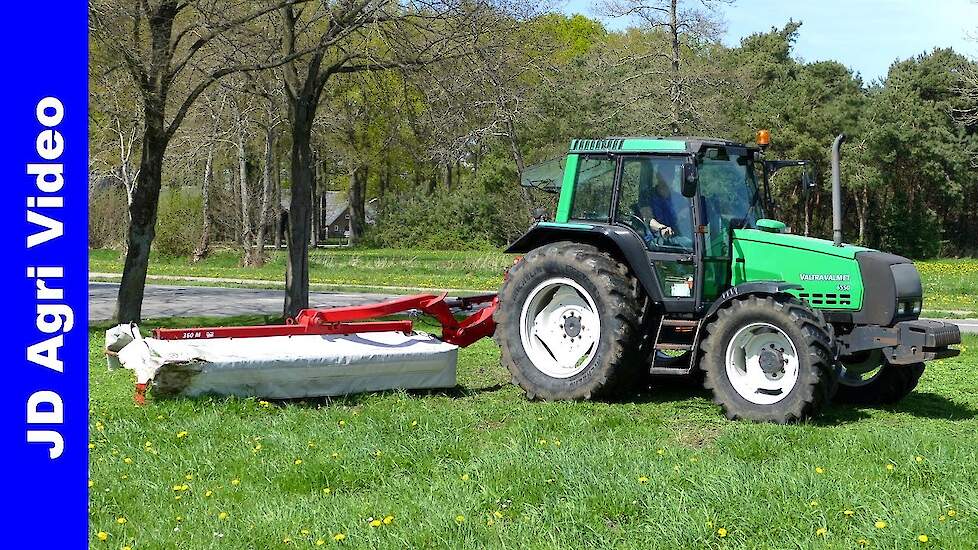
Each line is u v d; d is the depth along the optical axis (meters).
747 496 6.27
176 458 7.36
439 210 56.34
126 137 34.72
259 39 15.34
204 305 23.42
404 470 7.14
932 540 5.62
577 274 9.83
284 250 49.97
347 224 95.31
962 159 54.88
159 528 5.97
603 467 6.96
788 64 58.97
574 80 36.84
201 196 44.91
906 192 57.12
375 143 45.94
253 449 7.59
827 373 8.66
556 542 5.67
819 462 7.14
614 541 5.71
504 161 50.94
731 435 8.04
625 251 9.87
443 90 16.03
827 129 51.38
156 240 43.94
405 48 15.92
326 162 56.81
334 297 25.95
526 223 42.53
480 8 15.84
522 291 10.17
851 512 6.01
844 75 56.84
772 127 51.53
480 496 6.43
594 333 9.85
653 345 9.91
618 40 49.28
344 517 6.10
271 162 47.22
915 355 8.83
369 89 18.39
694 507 6.11
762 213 10.19
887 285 8.98
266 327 9.96
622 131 35.16
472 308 11.42
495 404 9.58
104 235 48.84
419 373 10.12
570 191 10.49
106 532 5.90
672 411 9.37
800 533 5.76
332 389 9.72
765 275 9.57
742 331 9.02
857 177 51.28
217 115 24.56
